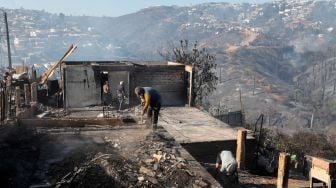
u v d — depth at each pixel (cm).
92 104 2214
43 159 941
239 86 16600
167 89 2338
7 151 930
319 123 12106
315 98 15762
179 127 1723
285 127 11125
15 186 795
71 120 1297
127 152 1005
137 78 2280
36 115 1781
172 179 870
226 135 1570
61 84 2306
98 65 2219
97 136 1147
